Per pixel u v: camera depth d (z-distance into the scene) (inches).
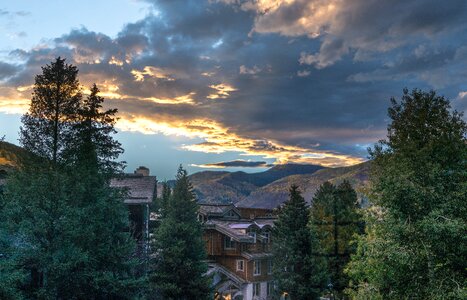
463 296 617.3
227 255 2143.2
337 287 1795.0
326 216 1887.3
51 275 888.3
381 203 773.3
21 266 884.0
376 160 888.3
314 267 1702.8
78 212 898.1
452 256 668.7
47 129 994.7
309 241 1733.5
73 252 883.4
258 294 2171.5
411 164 805.2
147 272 1312.7
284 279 1743.4
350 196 1907.0
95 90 1060.5
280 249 1771.7
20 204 895.1
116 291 983.0
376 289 797.9
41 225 870.4
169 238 1330.0
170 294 1289.4
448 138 836.0
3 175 1051.9
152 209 1589.6
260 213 3070.9
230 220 2474.2
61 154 985.5
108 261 999.0
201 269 1338.6
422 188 727.1
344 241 1829.5
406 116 898.1
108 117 1064.8
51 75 1018.7
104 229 996.6
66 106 1019.3
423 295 684.1
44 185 898.1
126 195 1115.3
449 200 716.0
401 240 697.6
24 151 979.3
